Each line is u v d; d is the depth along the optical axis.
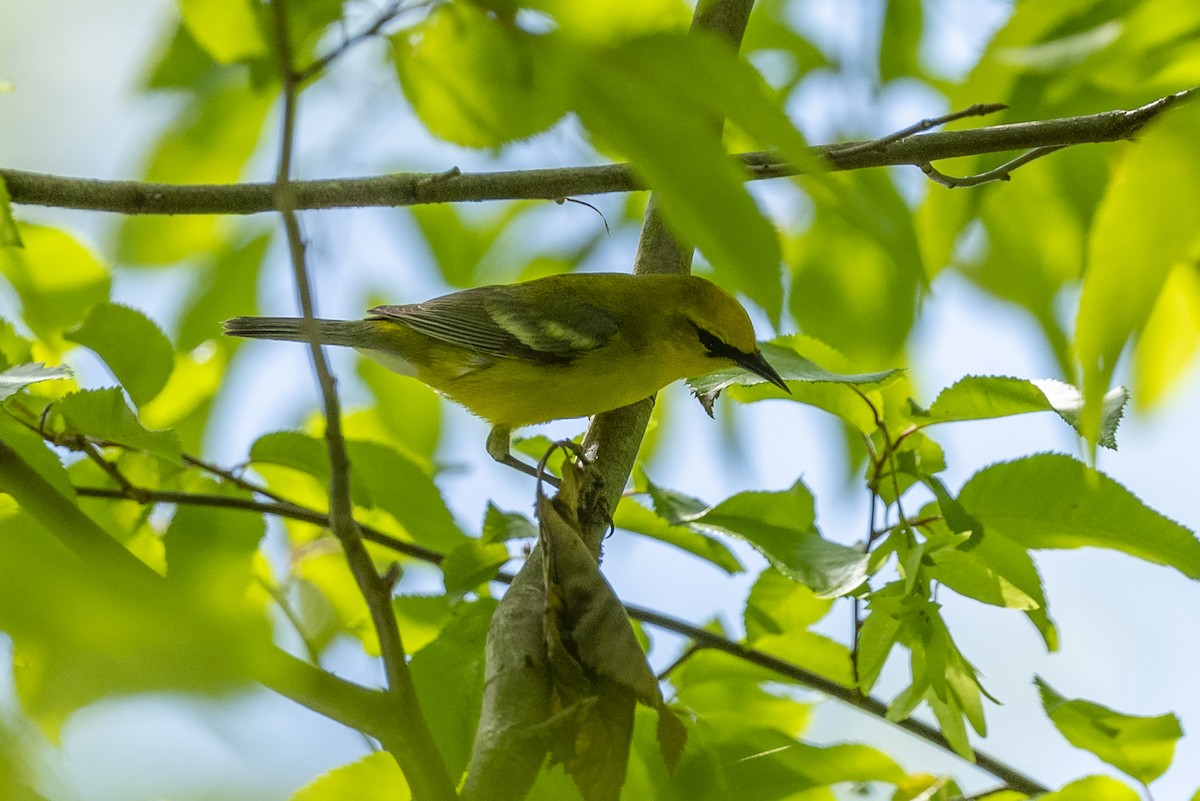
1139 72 4.91
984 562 7.43
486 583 8.70
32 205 8.11
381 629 4.80
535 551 6.38
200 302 9.63
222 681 2.21
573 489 6.87
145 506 8.41
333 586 10.15
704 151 2.99
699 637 8.55
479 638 7.45
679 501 8.22
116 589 2.36
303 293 4.41
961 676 6.91
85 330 8.30
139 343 8.41
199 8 5.49
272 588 9.61
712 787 6.96
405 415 11.02
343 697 4.66
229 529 8.37
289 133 4.12
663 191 2.99
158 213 8.30
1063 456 7.36
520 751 5.37
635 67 3.07
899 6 9.27
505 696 5.58
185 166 8.21
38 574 2.26
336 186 8.80
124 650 2.18
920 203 8.77
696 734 7.24
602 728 5.44
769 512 8.17
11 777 2.12
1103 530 7.36
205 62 7.48
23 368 7.41
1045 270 8.13
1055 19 4.86
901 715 6.79
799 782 6.96
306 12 4.46
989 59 5.29
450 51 5.06
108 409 7.54
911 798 7.17
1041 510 7.39
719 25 8.80
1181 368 6.43
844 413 8.15
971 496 7.51
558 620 5.75
